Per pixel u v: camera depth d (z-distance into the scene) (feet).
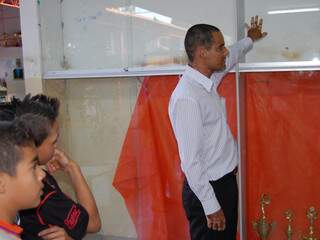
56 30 8.31
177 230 8.15
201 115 5.75
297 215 7.46
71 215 3.87
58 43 8.36
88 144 8.66
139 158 8.32
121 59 8.12
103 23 8.15
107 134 8.52
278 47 7.11
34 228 3.74
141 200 8.38
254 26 7.09
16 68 12.72
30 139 2.84
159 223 8.26
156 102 8.09
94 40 8.23
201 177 5.69
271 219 7.61
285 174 7.47
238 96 7.09
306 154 7.33
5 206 2.73
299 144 7.35
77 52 8.36
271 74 7.35
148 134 8.20
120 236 8.62
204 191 5.69
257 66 6.98
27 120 3.49
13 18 13.80
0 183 2.68
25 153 2.76
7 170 2.68
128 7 7.95
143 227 8.40
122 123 8.39
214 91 6.18
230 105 7.44
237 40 7.18
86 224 4.00
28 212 3.69
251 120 7.55
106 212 8.68
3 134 2.72
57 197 3.85
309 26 6.90
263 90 7.43
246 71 7.06
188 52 6.03
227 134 6.18
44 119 3.69
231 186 6.13
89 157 8.68
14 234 2.67
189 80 5.91
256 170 7.60
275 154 7.49
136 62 8.04
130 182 8.44
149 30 7.87
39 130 3.59
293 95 7.29
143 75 7.79
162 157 8.14
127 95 8.29
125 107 8.34
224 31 7.32
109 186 8.61
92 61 8.29
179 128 5.74
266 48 7.17
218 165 6.02
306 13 6.89
